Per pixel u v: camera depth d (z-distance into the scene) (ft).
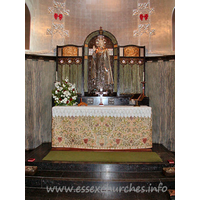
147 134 14.07
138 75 18.38
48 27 18.43
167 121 17.54
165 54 17.89
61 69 18.22
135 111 14.01
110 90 18.58
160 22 18.28
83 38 19.30
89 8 19.21
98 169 11.74
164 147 16.39
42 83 17.89
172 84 17.25
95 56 18.49
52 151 14.24
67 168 11.85
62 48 18.60
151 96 18.38
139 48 18.54
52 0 18.45
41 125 17.88
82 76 18.19
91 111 14.12
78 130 14.26
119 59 18.34
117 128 14.02
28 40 17.56
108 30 19.29
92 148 14.12
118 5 19.16
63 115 14.37
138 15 18.98
